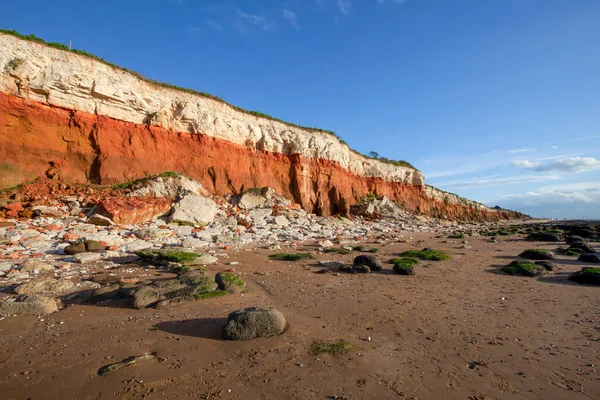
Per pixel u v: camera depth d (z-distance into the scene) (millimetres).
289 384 4309
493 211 76000
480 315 7121
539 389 4270
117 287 8164
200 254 11992
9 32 20094
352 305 7691
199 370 4633
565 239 23656
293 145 34781
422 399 4027
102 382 4301
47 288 8273
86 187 21531
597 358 5141
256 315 5754
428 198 55812
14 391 4105
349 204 39438
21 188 19469
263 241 18406
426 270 12125
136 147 24656
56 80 21141
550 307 7750
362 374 4578
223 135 29688
